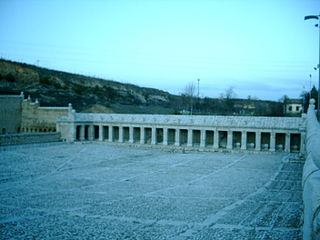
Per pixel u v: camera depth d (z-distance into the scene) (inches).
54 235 941.8
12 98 4010.8
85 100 6437.0
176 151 3208.7
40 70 7436.0
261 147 3191.4
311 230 340.8
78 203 1309.1
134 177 1895.9
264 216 1091.9
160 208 1230.9
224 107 7185.0
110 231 974.4
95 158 2655.0
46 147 3282.5
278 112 6510.8
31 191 1531.7
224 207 1232.8
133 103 7647.6
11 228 1003.9
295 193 1455.5
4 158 2554.1
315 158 442.6
